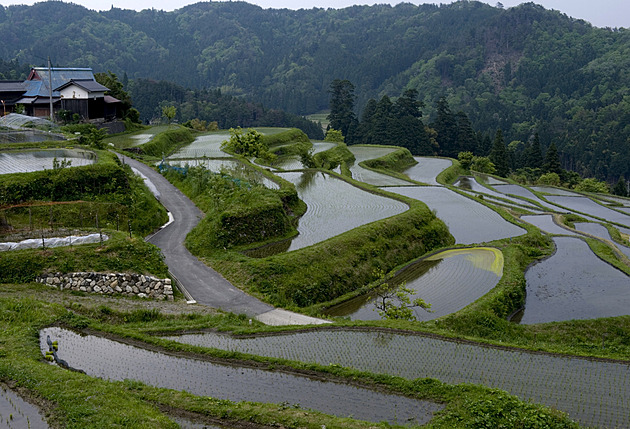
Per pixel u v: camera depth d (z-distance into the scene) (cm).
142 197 4044
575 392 1964
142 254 2970
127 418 1588
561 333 2866
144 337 2236
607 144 16750
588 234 5362
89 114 7700
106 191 3894
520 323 3039
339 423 1636
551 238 4944
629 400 1916
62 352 2102
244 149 7356
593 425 1755
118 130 8138
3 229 3203
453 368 2130
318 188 5697
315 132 17275
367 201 5094
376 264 3653
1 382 1775
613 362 2253
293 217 4394
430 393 1858
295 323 2602
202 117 15675
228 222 3588
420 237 4288
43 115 7438
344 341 2367
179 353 2148
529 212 6278
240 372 2017
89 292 2723
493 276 3556
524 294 3403
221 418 1672
